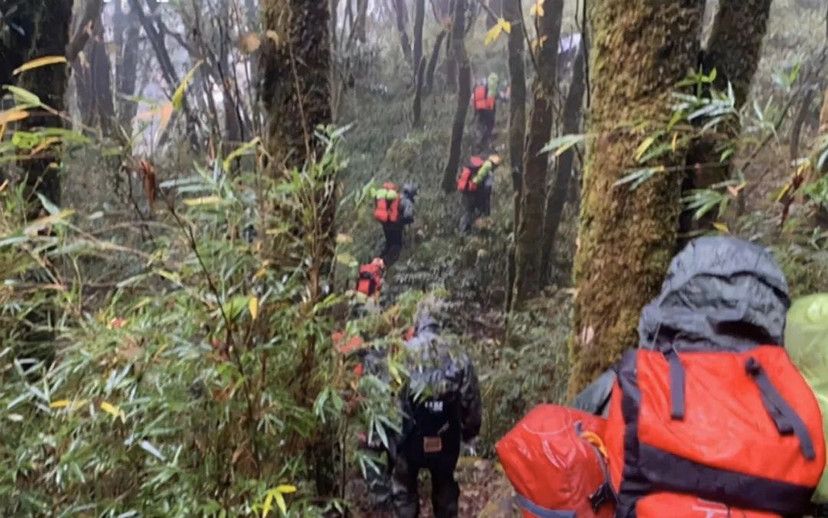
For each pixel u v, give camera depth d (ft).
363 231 29.60
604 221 7.73
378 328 7.99
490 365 18.69
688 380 5.00
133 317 6.48
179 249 6.59
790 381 4.96
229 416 6.27
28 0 11.06
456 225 33.14
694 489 4.69
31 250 6.21
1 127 6.01
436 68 48.11
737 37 8.13
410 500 12.22
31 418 6.60
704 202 7.02
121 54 40.93
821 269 8.63
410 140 38.22
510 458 5.81
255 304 5.84
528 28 33.63
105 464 6.22
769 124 6.82
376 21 55.93
